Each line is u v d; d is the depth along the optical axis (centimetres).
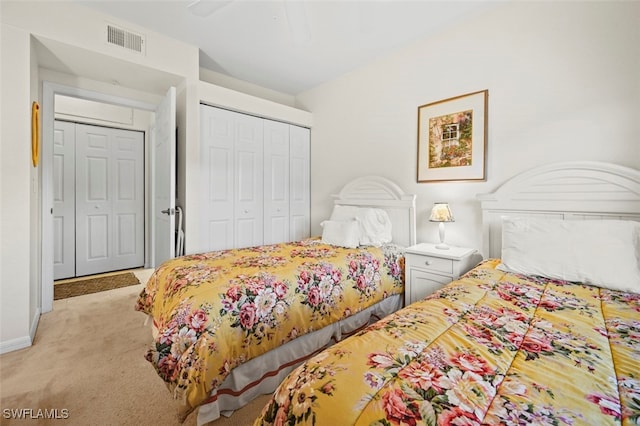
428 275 220
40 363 179
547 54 200
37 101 235
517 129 214
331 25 243
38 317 242
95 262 391
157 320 164
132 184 420
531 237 171
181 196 291
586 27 185
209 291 143
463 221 245
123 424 132
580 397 63
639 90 169
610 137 178
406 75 281
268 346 149
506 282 150
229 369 130
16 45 193
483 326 99
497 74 223
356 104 329
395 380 69
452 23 242
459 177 246
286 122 364
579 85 188
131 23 241
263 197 343
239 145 321
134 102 304
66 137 366
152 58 252
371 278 216
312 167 390
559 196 192
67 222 369
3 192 190
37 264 239
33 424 131
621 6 173
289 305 161
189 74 275
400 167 290
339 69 328
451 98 249
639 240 148
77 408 142
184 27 247
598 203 177
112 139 402
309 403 66
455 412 59
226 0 204
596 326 99
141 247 428
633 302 122
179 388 118
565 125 194
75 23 216
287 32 253
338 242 263
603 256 146
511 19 215
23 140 196
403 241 280
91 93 278
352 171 338
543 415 58
